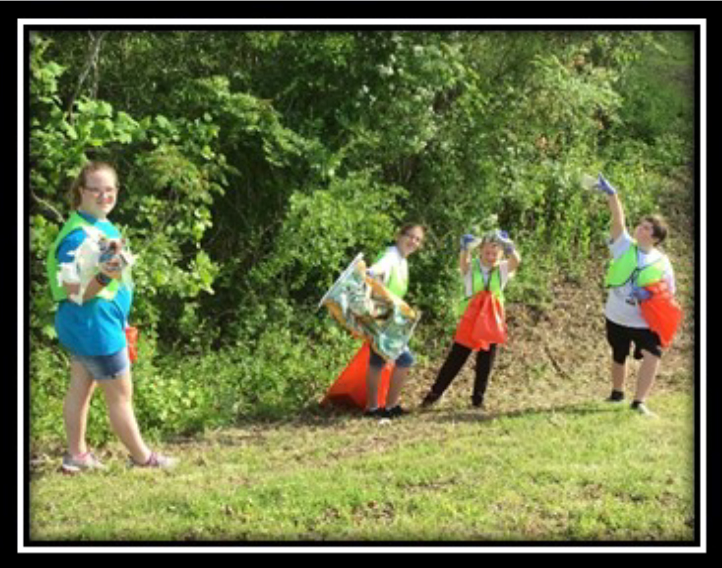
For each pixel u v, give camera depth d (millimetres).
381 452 7836
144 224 10078
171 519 6367
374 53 10969
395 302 8969
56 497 6703
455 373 9570
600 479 6957
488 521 6344
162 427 8570
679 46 17438
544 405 9461
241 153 11008
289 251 10305
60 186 9594
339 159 10609
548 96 12539
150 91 10648
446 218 12055
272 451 7977
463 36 11836
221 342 10797
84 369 7152
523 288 12680
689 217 15180
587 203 14203
